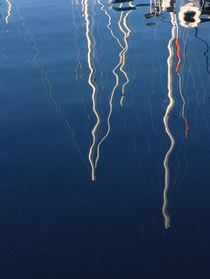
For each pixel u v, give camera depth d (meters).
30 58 15.20
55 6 23.72
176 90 12.20
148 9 21.91
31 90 12.26
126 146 9.29
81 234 6.73
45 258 6.27
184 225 6.81
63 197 7.64
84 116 10.67
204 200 7.38
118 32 18.36
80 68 14.09
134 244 6.47
